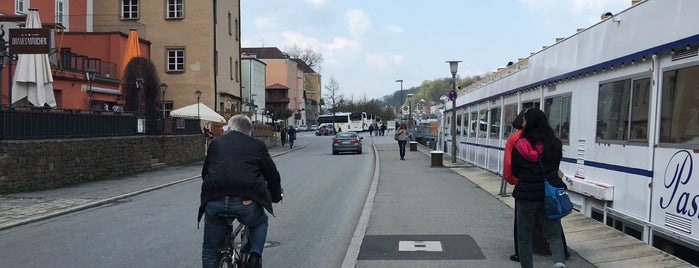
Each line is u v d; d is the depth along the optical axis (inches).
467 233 351.3
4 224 418.6
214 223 213.6
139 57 1087.0
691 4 263.4
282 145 1903.3
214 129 1544.0
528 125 230.7
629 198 324.2
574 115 421.1
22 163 613.3
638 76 319.0
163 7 1558.8
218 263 211.0
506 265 272.5
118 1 1556.3
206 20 1560.0
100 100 1171.3
